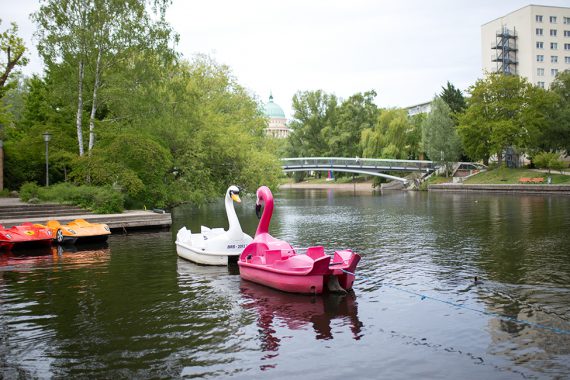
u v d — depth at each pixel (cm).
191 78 3772
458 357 733
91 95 3092
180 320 931
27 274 1371
